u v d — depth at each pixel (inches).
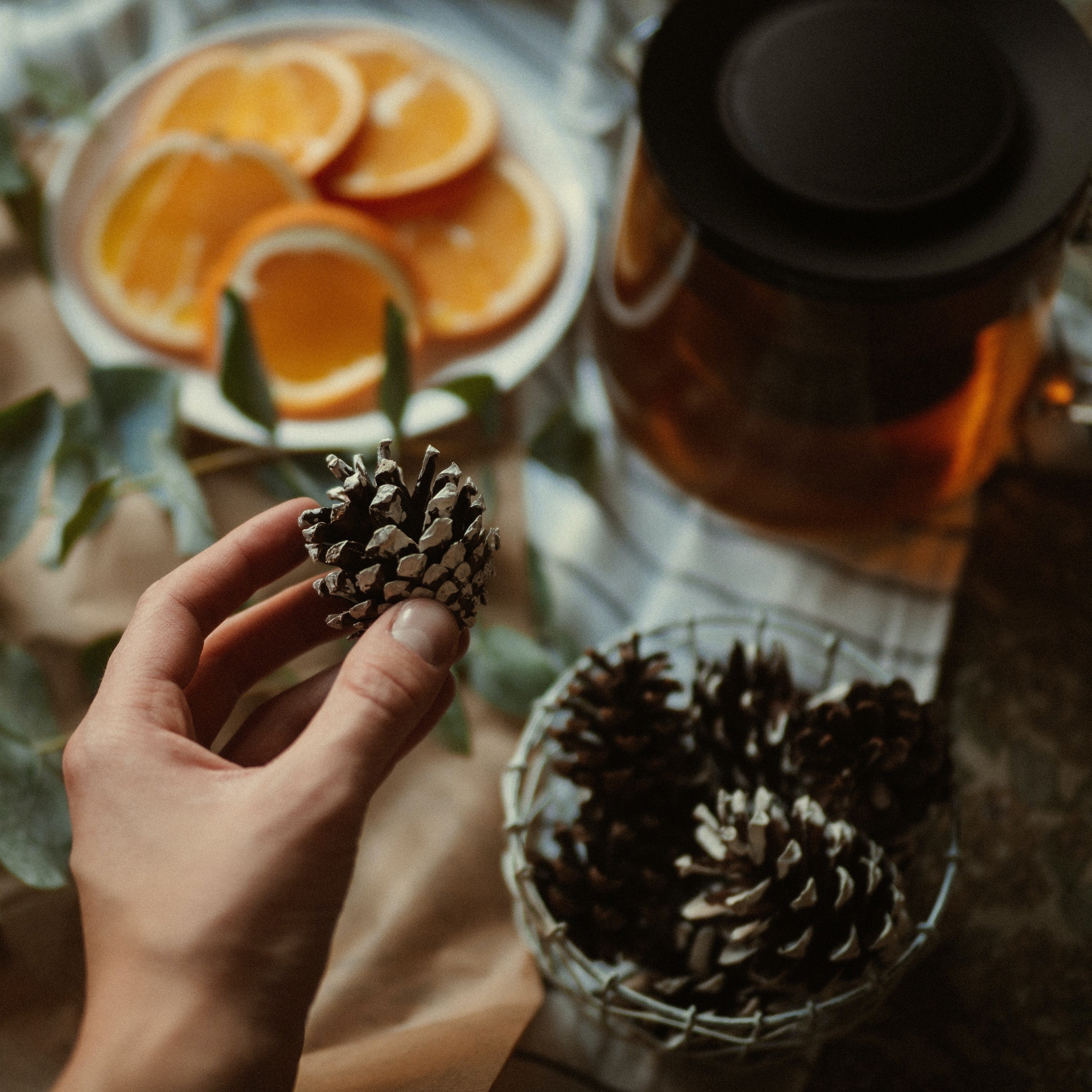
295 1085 14.4
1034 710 19.6
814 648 19.6
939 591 19.8
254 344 17.8
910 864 16.3
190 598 14.6
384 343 20.1
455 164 21.0
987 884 18.7
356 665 13.5
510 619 19.5
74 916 17.8
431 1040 16.3
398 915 17.9
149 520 19.4
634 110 20.1
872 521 19.0
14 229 20.4
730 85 16.1
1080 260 20.6
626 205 17.8
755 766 16.0
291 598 15.7
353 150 21.4
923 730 15.7
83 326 20.5
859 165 15.6
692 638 17.7
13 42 22.3
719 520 20.3
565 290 21.0
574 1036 17.9
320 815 13.1
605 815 16.1
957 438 17.7
